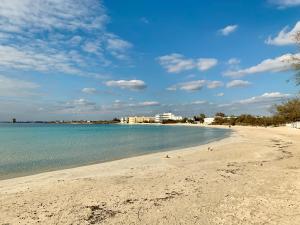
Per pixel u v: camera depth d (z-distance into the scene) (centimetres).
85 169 2109
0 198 1263
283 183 1435
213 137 6606
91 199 1221
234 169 1898
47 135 8025
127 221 959
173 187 1408
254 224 902
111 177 1725
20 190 1420
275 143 4169
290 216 962
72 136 7450
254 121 17075
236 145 3897
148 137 6919
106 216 1009
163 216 998
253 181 1501
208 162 2295
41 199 1235
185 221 947
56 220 973
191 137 6762
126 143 5009
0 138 6512
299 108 5662
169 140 5753
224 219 954
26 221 966
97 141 5562
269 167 1961
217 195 1242
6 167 2364
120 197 1245
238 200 1161
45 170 2198
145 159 2602
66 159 2867
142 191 1341
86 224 938
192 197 1220
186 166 2102
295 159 2367
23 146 4416
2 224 941
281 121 12425
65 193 1330
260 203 1112
